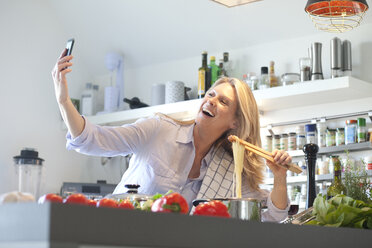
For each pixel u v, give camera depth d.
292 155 3.88
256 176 2.33
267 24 4.02
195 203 1.53
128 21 4.57
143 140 2.25
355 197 2.09
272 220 2.08
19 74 4.59
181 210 1.19
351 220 1.75
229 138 2.00
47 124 4.75
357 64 3.72
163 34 4.51
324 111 3.86
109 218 0.92
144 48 4.71
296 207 2.27
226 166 2.35
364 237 1.64
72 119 1.96
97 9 4.62
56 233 0.85
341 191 2.10
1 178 4.38
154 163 2.26
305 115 3.94
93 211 0.90
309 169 2.10
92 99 4.86
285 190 2.08
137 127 2.23
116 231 0.93
